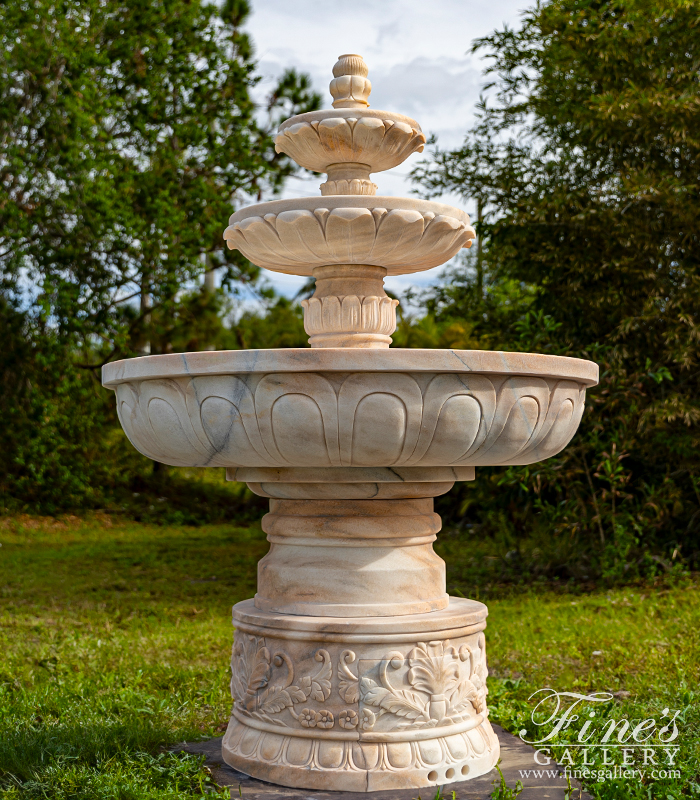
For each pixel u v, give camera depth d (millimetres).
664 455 6957
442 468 2928
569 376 2703
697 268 6723
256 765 2848
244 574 8117
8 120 10781
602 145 7141
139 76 12258
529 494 7625
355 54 3223
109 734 3211
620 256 6785
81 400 12117
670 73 6715
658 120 6465
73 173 10820
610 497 6781
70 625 5773
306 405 2445
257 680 2918
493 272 8117
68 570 8250
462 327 12359
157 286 11727
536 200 6938
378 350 2371
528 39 7242
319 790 2719
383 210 2795
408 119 3166
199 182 12242
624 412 6727
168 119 12586
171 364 2562
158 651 4996
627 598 6051
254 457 2629
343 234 2850
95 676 4340
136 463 13859
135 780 2764
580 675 4277
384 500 2941
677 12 6402
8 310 11328
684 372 6930
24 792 2713
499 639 5055
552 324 6828
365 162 3230
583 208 6727
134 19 12305
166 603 6637
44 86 11016
